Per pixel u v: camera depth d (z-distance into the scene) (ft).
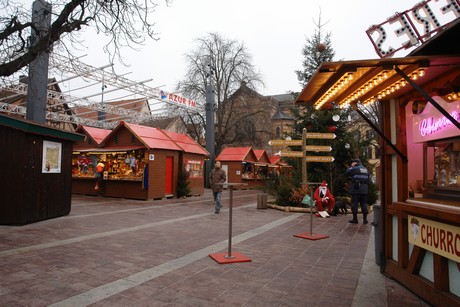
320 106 17.63
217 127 116.16
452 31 12.23
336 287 15.38
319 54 61.77
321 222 34.76
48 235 25.08
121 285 14.99
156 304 13.03
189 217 36.73
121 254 20.27
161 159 58.13
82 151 62.08
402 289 15.23
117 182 58.90
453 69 12.67
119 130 59.88
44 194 31.24
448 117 11.50
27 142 28.84
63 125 112.57
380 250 17.85
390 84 14.42
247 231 28.86
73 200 52.95
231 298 13.80
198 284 15.38
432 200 14.49
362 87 14.44
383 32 19.90
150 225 30.89
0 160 28.76
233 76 112.06
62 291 14.10
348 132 53.31
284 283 15.76
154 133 61.67
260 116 116.57
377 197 52.47
